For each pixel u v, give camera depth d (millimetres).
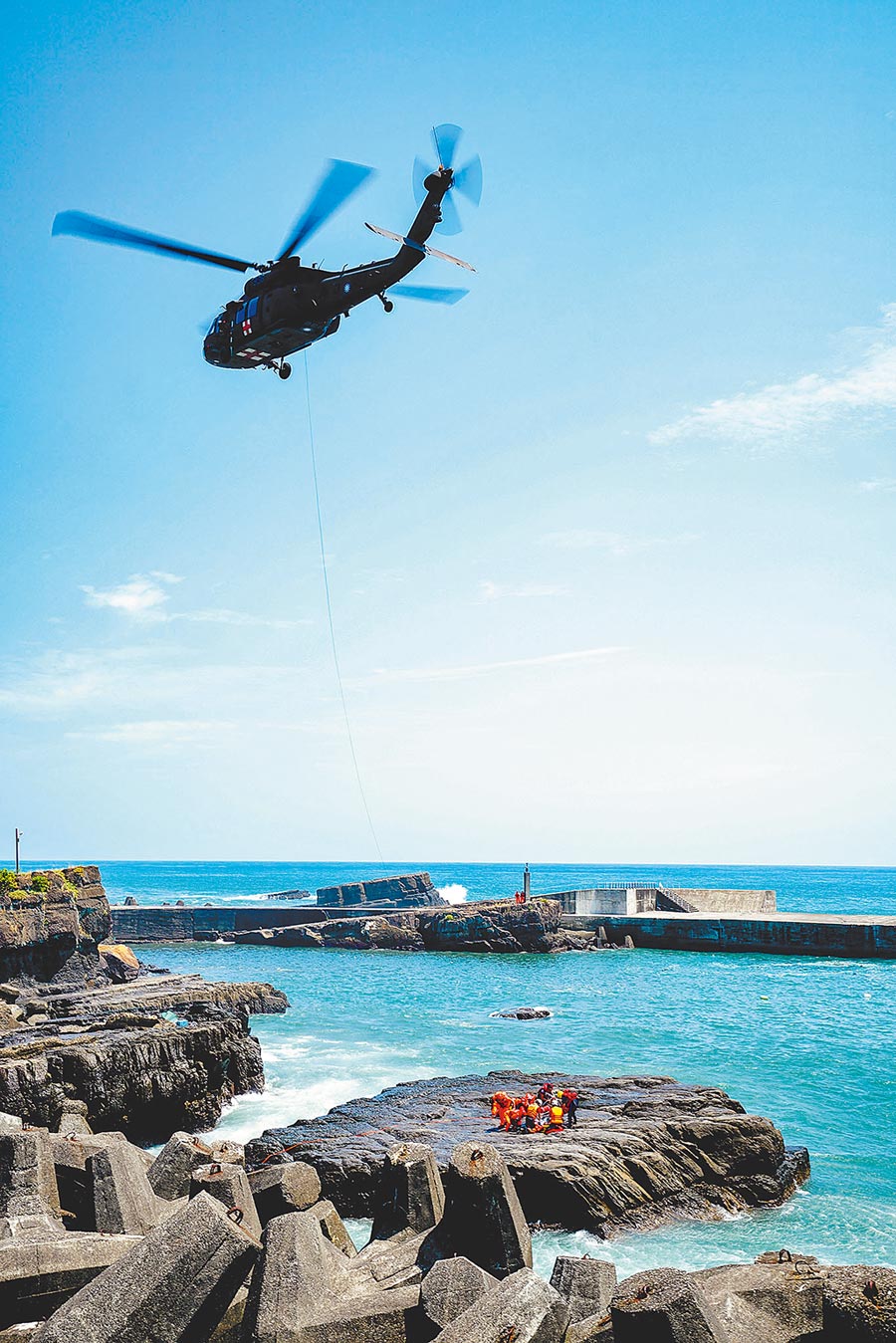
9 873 50500
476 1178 12266
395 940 90062
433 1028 47250
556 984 65125
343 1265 11531
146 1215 13539
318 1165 23031
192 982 53531
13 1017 36844
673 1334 8039
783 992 60406
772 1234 21609
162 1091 31516
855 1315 8359
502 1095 26609
